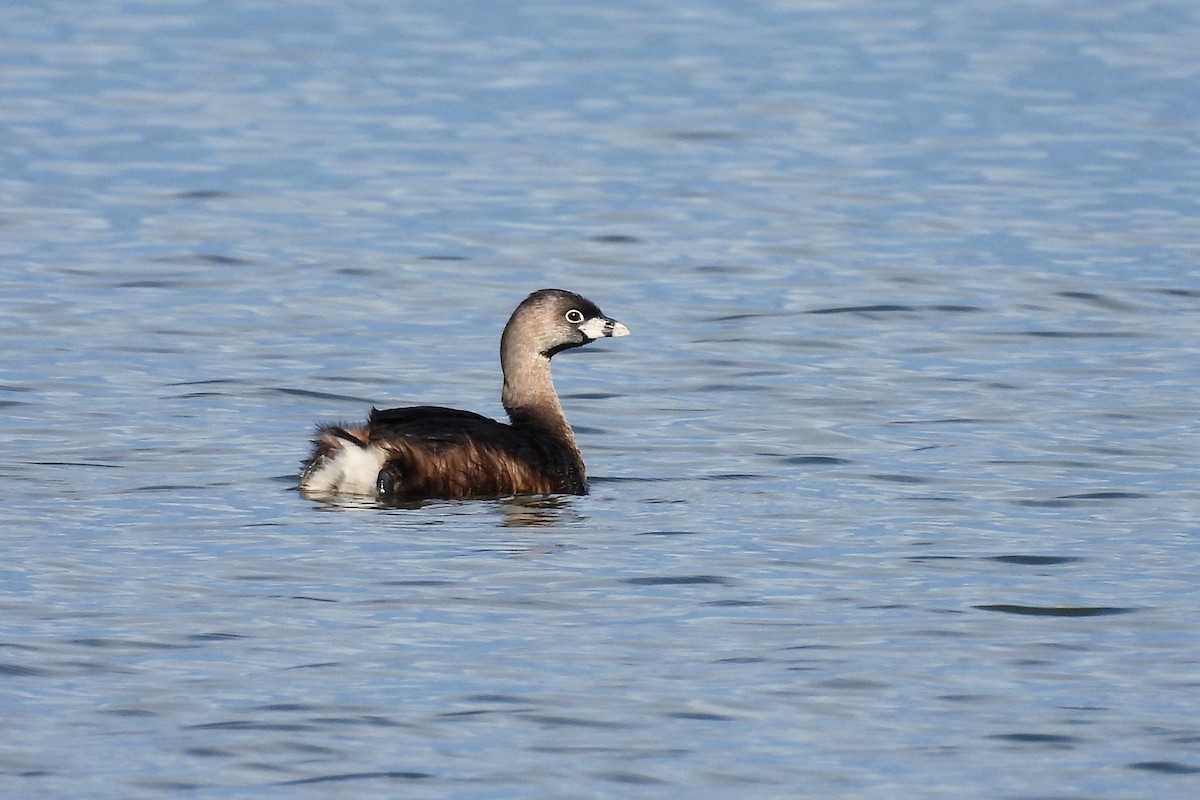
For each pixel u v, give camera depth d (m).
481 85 38.78
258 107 36.16
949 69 40.69
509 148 32.88
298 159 31.70
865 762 10.32
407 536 14.08
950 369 20.12
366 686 11.22
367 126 34.62
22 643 11.75
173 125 34.28
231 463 16.22
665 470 16.39
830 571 13.45
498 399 19.27
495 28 45.94
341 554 13.59
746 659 11.73
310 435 17.31
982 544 14.13
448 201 28.86
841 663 11.67
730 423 18.03
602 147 33.00
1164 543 14.16
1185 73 40.03
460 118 35.47
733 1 50.31
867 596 12.91
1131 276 24.38
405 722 10.73
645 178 30.61
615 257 25.62
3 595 12.58
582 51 42.78
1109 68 40.72
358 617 12.34
